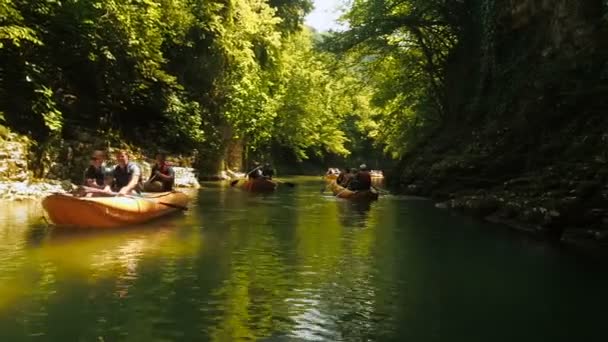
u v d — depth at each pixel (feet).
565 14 48.88
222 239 26.68
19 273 18.69
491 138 53.67
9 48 45.11
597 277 20.12
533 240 28.35
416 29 80.53
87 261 20.83
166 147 71.20
